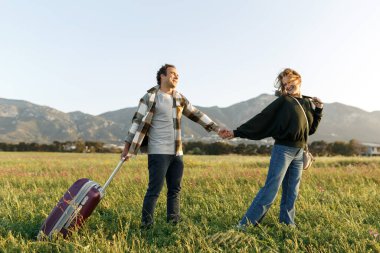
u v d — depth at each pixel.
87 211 4.54
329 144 68.81
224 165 19.67
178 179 5.24
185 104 5.46
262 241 4.21
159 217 5.50
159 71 5.32
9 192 8.32
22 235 4.64
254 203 4.95
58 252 3.90
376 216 5.61
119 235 4.29
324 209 5.60
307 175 10.86
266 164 20.36
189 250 3.82
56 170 16.14
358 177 10.31
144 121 5.04
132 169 16.02
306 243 4.26
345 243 4.05
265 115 4.91
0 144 87.81
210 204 6.28
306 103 5.05
